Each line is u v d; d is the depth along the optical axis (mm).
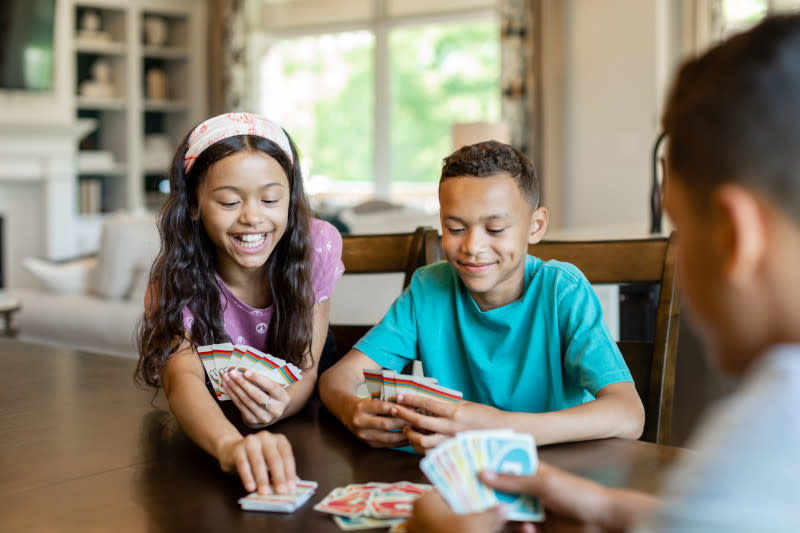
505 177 1127
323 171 7785
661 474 852
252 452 866
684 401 2723
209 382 1265
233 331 1348
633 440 986
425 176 7238
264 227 1197
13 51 6809
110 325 3676
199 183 1206
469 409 967
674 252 1349
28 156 6918
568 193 6387
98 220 7461
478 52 6914
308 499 803
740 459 414
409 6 7074
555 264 1275
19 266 7133
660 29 5832
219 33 7926
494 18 6668
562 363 1222
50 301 3994
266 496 791
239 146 1179
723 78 457
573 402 1229
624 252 1391
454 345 1302
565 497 702
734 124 442
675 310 1299
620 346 1312
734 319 465
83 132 7207
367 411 1008
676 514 429
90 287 4121
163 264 1263
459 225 1143
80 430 1066
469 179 1128
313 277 1401
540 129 6336
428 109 7188
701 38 5773
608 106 6113
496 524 701
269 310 1355
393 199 7395
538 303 1238
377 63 7301
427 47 7141
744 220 438
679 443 2711
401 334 1307
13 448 988
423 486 818
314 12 7605
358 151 7566
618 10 6016
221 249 1297
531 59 6281
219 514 765
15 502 802
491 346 1263
